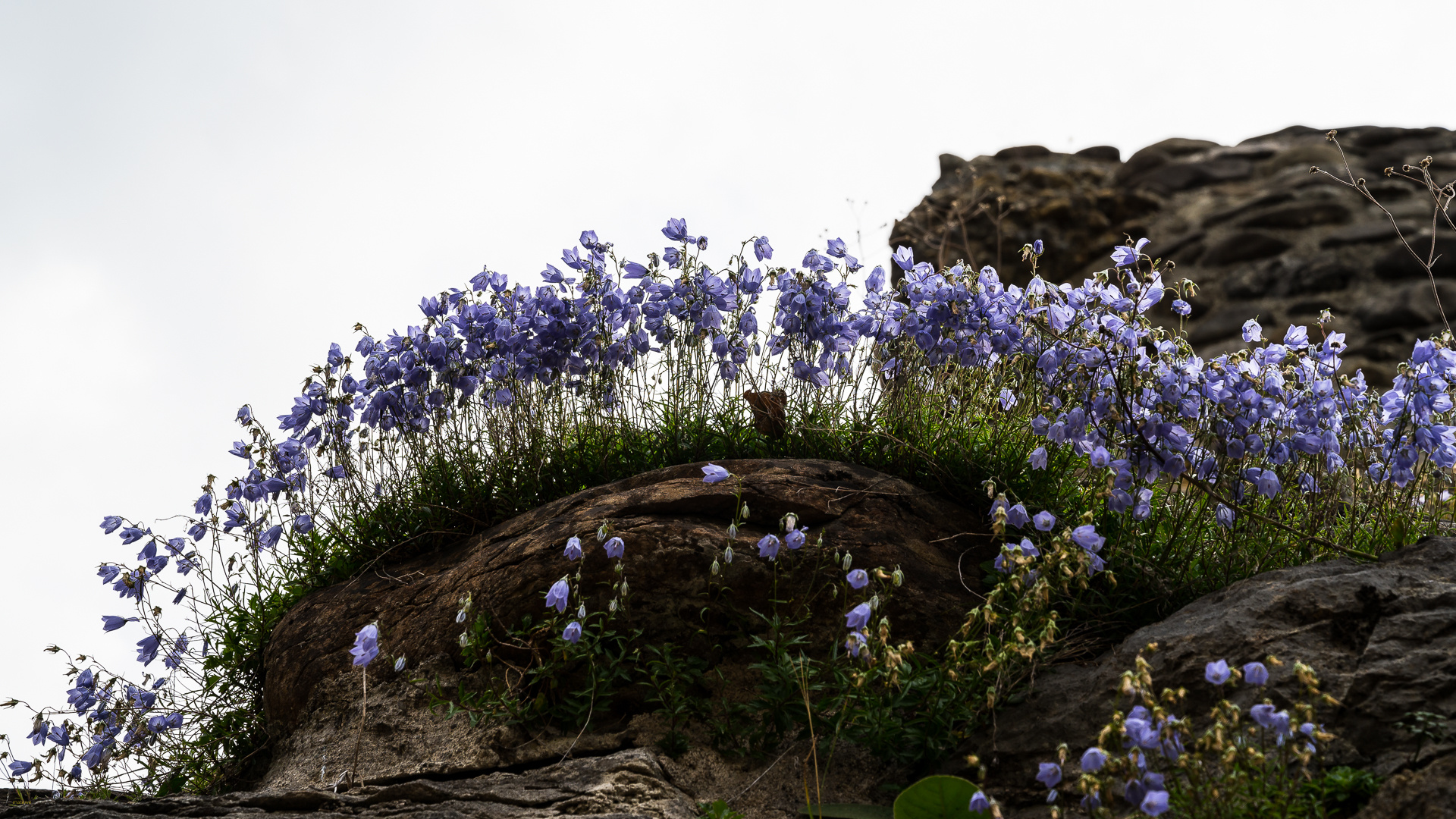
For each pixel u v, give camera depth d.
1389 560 3.57
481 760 3.61
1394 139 10.82
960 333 4.27
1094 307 3.98
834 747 3.52
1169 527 4.29
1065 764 3.09
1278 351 3.90
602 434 4.99
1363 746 2.81
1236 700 3.07
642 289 4.70
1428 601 3.11
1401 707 2.83
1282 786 2.64
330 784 3.71
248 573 4.93
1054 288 4.12
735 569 3.92
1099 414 3.82
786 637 3.60
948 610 3.94
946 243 10.48
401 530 4.94
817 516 4.14
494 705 3.74
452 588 4.22
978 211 10.80
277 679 4.35
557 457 5.00
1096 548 3.29
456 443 4.98
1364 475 4.35
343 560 4.90
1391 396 3.83
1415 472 4.03
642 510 4.13
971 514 4.47
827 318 4.59
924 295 4.29
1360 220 9.98
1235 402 3.83
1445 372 3.73
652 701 3.67
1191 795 2.70
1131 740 2.51
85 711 4.52
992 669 3.35
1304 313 9.66
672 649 3.73
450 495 4.93
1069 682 3.46
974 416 4.76
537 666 3.86
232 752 4.47
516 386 4.95
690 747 3.62
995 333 4.20
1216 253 10.38
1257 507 4.24
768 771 3.51
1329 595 3.27
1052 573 3.57
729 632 3.88
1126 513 3.98
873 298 4.61
